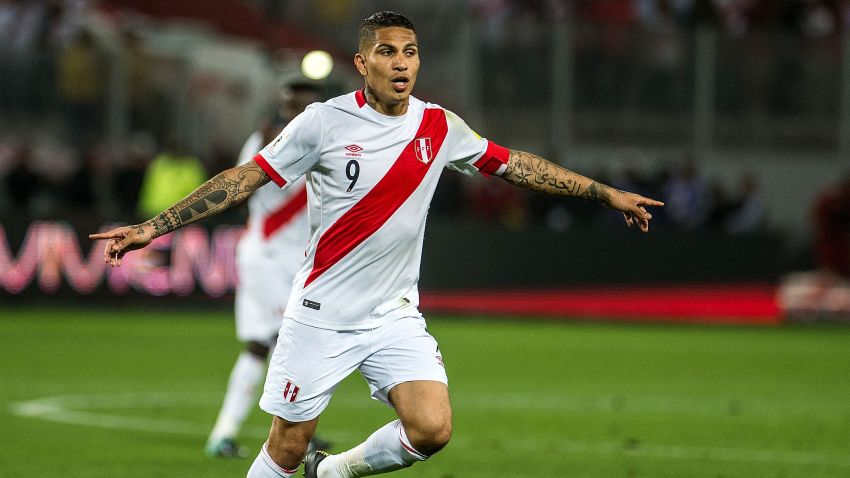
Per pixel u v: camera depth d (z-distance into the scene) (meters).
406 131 19.47
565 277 77.56
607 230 78.06
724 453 31.92
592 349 62.62
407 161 19.38
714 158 86.75
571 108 84.25
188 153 76.62
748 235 79.25
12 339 59.97
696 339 69.38
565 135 84.19
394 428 19.86
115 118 79.62
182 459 29.58
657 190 80.25
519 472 28.47
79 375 47.78
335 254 19.53
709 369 54.78
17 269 72.25
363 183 19.25
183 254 73.38
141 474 27.42
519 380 49.31
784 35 87.06
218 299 73.81
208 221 73.75
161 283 73.31
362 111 19.36
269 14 98.31
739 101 86.75
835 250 84.31
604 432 35.62
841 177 88.25
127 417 37.09
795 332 75.25
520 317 77.12
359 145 19.27
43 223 72.38
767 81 87.06
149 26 81.81
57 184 78.44
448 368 53.16
